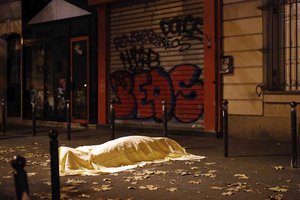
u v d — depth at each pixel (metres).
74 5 15.18
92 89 14.67
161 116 12.76
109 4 14.05
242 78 10.93
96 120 14.59
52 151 5.04
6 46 18.41
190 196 5.82
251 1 10.75
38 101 17.05
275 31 10.55
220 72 11.27
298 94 9.99
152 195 5.93
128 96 13.65
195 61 11.94
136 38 13.41
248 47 10.83
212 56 11.39
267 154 8.88
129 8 13.57
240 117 11.00
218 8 11.30
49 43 16.48
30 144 11.20
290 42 10.35
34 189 6.45
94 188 6.40
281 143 10.15
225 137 8.67
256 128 10.72
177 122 12.34
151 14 12.98
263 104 10.59
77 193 6.14
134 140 8.31
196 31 11.89
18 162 3.67
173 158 8.48
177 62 12.36
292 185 6.25
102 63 14.27
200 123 11.84
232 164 7.90
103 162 7.84
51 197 5.48
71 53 15.47
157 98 12.85
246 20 10.85
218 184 6.43
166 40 12.60
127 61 13.68
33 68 17.30
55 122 16.08
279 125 10.33
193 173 7.23
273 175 6.93
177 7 12.32
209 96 11.48
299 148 9.55
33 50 17.27
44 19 16.45
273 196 5.64
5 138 12.52
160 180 6.80
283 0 10.43
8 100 18.34
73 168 7.58
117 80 13.96
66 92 15.74
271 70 10.55
